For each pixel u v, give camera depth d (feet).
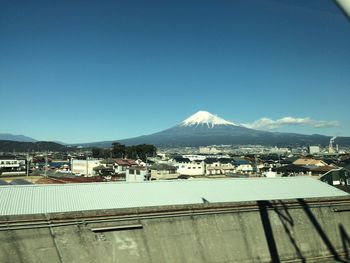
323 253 59.21
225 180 78.79
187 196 66.54
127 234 48.96
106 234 48.03
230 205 56.49
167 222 51.75
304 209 62.23
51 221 46.03
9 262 42.14
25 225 44.88
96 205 58.29
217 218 55.16
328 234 61.46
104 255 46.65
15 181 156.35
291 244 57.67
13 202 55.62
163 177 233.55
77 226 47.06
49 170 296.10
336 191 79.00
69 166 337.11
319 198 64.13
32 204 56.03
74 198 59.98
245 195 70.49
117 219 49.03
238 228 55.57
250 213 57.77
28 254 43.50
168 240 50.49
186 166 292.20
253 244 54.95
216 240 53.16
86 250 46.16
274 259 55.11
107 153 438.40
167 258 49.06
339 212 65.10
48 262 43.83
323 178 146.10
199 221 53.83
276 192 73.82
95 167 272.51
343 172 145.48
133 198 62.64
